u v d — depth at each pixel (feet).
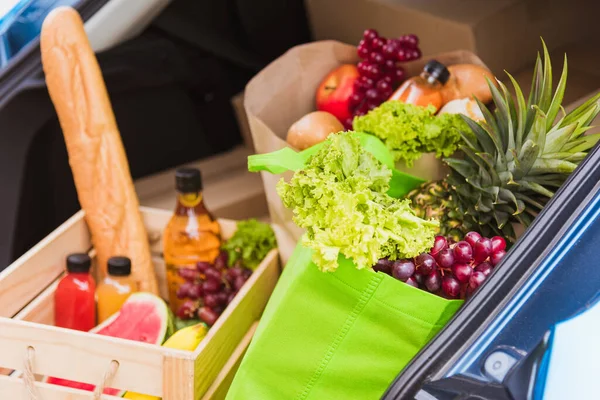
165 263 5.43
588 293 3.11
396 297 3.49
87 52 5.09
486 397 3.11
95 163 5.13
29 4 5.27
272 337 3.74
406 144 4.60
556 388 3.08
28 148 5.39
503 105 4.18
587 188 3.27
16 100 5.24
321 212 3.63
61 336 4.16
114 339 4.12
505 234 4.22
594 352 3.06
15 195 5.41
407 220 3.59
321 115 4.95
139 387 4.16
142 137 6.65
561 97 4.04
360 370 3.69
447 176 4.40
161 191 6.55
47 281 5.01
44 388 4.24
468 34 5.67
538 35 6.12
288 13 7.18
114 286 4.99
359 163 3.84
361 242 3.40
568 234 3.20
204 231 5.25
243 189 6.52
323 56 5.48
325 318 3.63
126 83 6.09
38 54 5.22
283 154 4.05
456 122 4.61
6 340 4.24
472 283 3.53
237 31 7.04
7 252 5.48
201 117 7.12
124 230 5.20
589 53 6.23
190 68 6.66
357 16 6.50
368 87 5.22
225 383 4.49
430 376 3.16
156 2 5.54
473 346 3.14
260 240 5.21
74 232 5.22
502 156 4.17
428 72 4.91
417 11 5.96
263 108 5.21
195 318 5.16
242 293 4.72
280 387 3.84
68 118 5.09
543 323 3.11
